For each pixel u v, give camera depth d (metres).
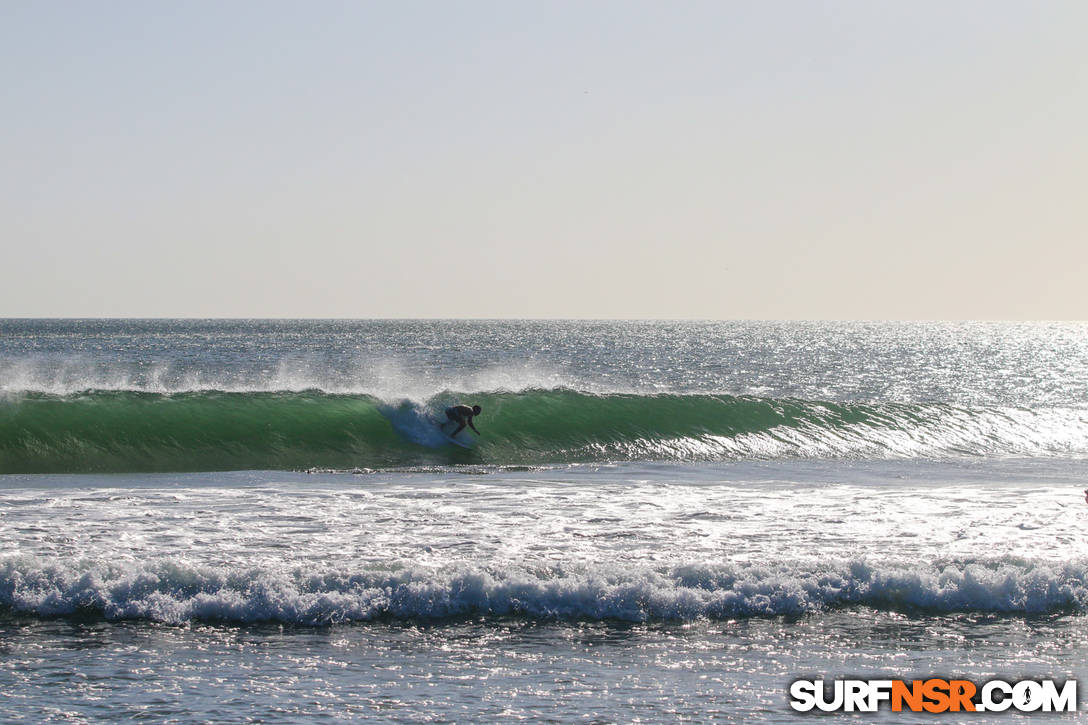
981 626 39.94
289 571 41.56
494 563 43.97
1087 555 47.75
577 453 87.06
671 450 89.12
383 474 74.62
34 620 38.41
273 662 35.16
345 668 34.81
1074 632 39.47
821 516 57.41
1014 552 48.34
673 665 35.66
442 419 90.12
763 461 85.62
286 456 81.19
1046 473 78.56
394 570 42.44
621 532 52.22
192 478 71.19
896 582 42.62
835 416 100.75
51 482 68.56
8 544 47.16
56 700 31.58
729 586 42.22
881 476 76.00
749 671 35.28
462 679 34.00
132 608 39.22
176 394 90.44
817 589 42.22
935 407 105.50
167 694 32.25
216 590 40.28
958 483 72.25
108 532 50.19
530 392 98.75
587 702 32.31
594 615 40.28
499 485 69.19
